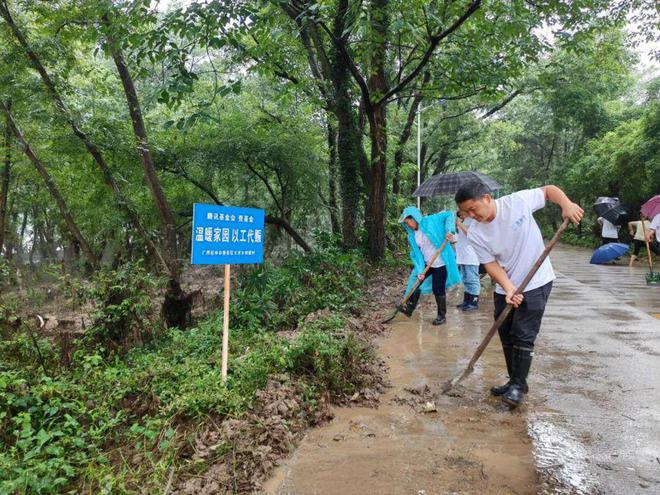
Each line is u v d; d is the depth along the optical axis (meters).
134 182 12.52
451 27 8.14
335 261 9.96
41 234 27.00
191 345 5.77
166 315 9.63
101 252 18.30
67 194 13.66
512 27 7.80
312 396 3.85
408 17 7.24
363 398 3.99
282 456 3.07
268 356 4.30
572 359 4.86
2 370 5.42
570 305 7.84
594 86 21.61
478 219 3.65
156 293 11.77
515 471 2.78
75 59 10.05
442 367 4.76
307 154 13.27
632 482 2.63
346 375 4.22
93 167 11.66
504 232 3.66
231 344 5.41
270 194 15.39
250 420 3.38
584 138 25.11
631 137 16.84
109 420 3.71
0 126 11.33
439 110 22.30
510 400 3.64
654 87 19.41
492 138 26.86
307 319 6.29
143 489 2.72
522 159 35.88
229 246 4.22
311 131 14.03
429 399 3.93
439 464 2.89
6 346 6.09
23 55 9.35
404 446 3.14
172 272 9.95
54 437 3.54
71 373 5.30
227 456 3.01
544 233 35.72
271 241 15.15
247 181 14.46
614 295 8.85
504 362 4.86
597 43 14.75
